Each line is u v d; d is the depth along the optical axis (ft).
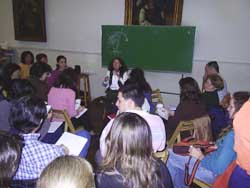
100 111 16.94
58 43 20.47
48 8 20.13
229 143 6.07
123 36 18.02
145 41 17.54
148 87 11.05
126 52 18.15
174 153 7.41
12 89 8.15
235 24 16.06
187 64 16.93
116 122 4.07
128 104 6.96
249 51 16.07
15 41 21.63
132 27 17.69
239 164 5.20
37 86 11.18
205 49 16.89
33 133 5.30
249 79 16.38
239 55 16.30
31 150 5.01
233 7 15.93
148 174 3.94
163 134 6.77
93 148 11.85
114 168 3.98
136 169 3.90
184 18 16.99
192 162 7.07
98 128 13.87
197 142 7.48
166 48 17.16
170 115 10.04
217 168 6.19
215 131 8.65
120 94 7.03
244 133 4.92
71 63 20.42
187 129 7.95
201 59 17.06
